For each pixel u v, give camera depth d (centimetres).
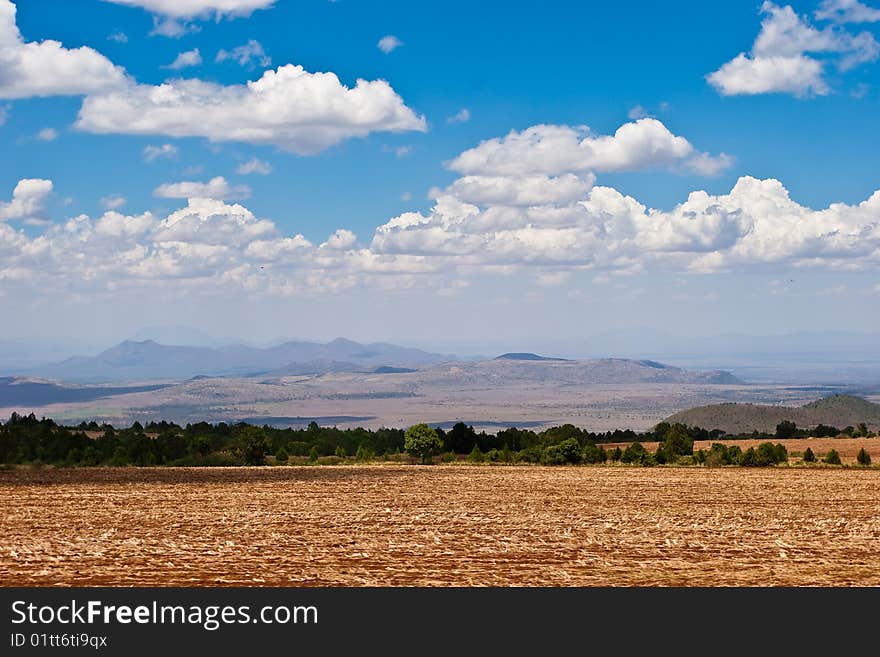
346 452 15688
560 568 3603
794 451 14538
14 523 5178
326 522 5225
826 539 4516
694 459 12325
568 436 14800
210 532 4738
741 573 3525
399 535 4609
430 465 12300
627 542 4338
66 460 12150
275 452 14188
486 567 3619
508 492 7619
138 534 4650
